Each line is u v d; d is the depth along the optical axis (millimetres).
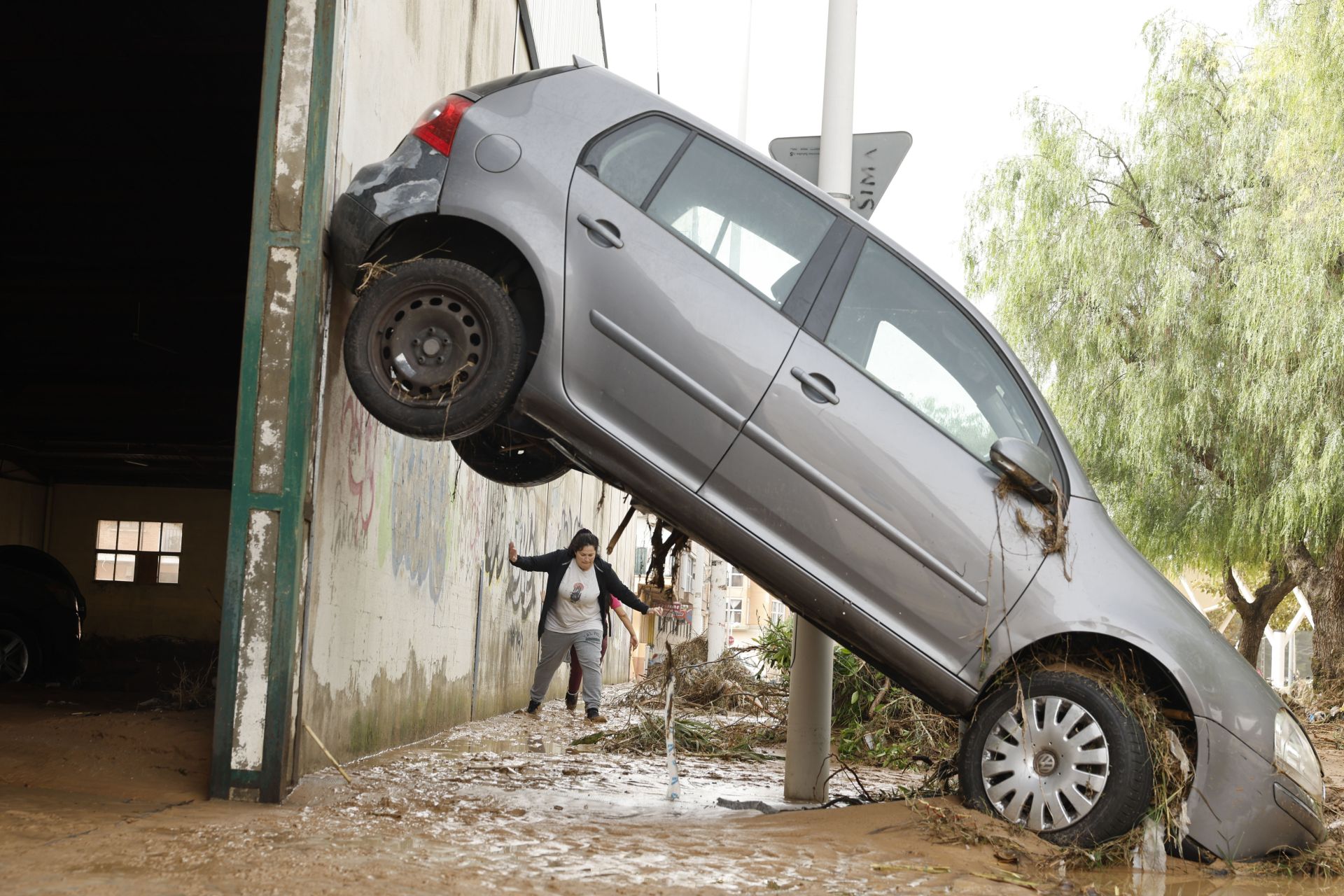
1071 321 19812
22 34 7957
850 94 7035
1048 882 4305
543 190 5301
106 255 11609
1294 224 17031
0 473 20406
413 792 5578
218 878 3445
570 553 10758
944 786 5602
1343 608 20047
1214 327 18469
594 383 5199
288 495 5074
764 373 5156
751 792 6668
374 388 5211
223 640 5000
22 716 6301
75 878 3346
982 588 5066
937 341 5348
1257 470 18578
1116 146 20219
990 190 21188
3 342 14344
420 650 8438
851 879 4074
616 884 3752
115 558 21750
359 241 5320
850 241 5426
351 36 5656
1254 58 18781
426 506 8383
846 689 9047
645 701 13016
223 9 7918
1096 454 19875
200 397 16812
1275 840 4859
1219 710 4875
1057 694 4926
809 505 5129
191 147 9391
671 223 5336
